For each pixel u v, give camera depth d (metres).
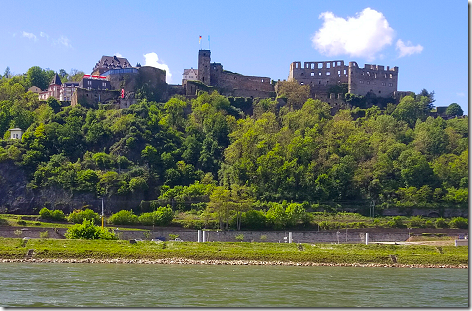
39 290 107.25
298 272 139.75
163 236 194.25
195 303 99.81
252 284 119.44
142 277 124.88
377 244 178.00
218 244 171.38
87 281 117.88
